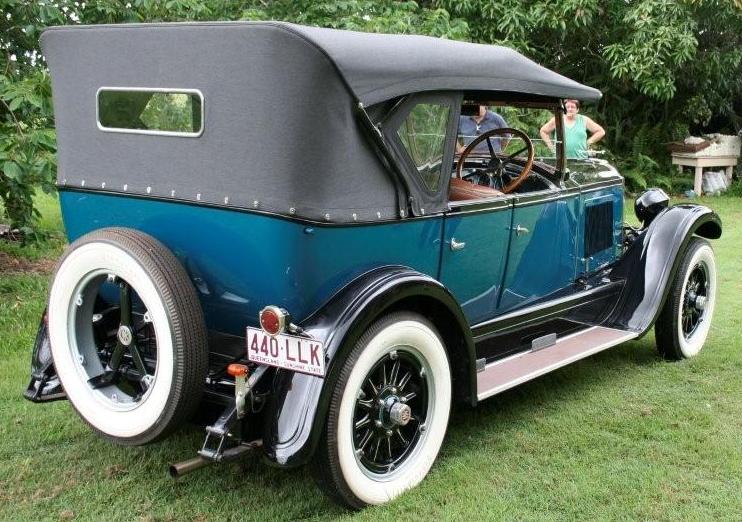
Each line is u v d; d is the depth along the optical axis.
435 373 3.02
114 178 2.98
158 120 2.80
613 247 4.85
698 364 4.56
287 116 2.51
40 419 3.64
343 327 2.61
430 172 3.05
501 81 3.26
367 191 2.78
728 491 3.00
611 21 11.22
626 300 4.40
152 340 3.10
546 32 11.41
